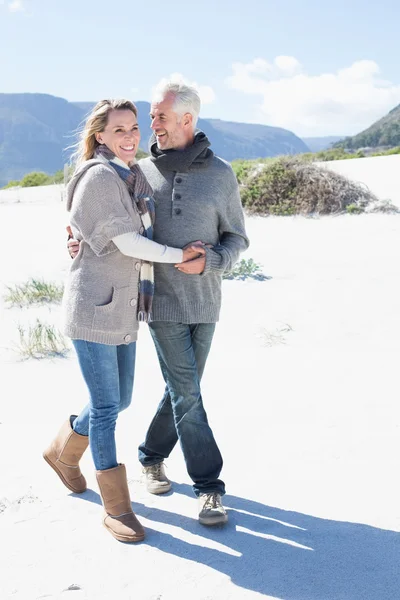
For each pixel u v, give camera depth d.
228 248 3.64
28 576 2.99
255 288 8.80
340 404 4.99
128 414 4.93
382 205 15.81
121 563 3.10
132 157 3.38
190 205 3.52
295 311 7.70
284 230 14.10
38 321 6.67
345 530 3.35
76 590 2.88
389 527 3.37
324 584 2.92
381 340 6.56
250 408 4.97
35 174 33.16
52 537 3.33
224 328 7.12
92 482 3.94
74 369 5.95
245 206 16.62
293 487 3.79
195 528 3.42
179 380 3.51
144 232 3.41
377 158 24.11
